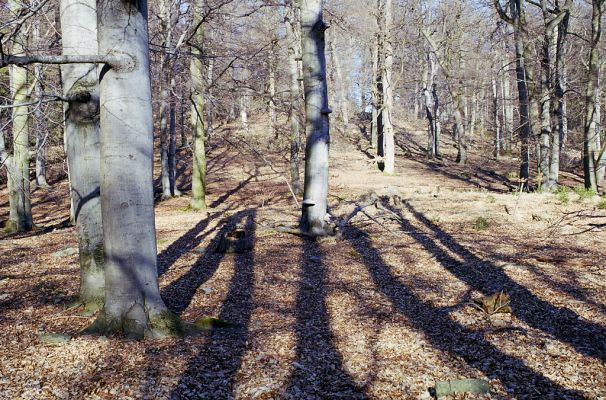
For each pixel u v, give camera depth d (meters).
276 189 23.11
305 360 4.85
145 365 4.61
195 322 5.84
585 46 24.58
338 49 40.78
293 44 19.09
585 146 18.33
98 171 6.35
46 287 7.59
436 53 32.47
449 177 26.88
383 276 8.19
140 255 5.30
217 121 32.22
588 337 5.25
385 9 26.19
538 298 6.68
